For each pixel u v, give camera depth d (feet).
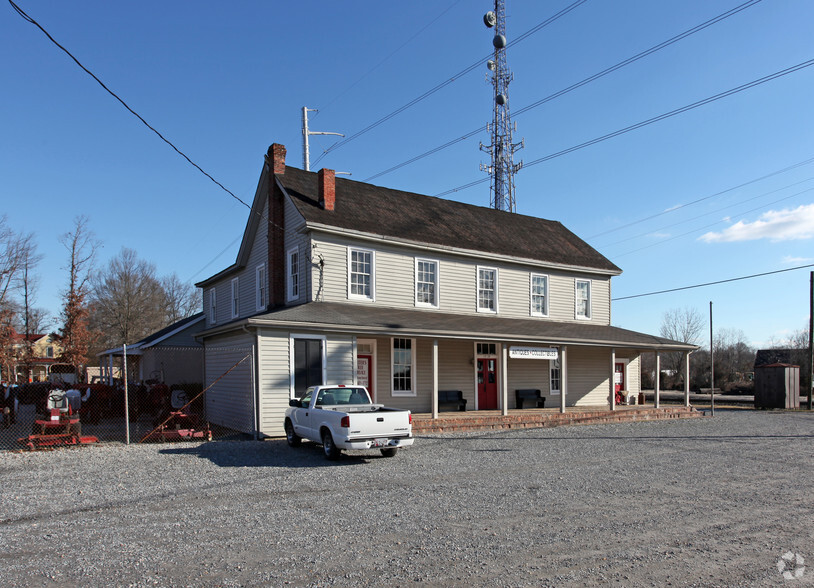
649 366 226.38
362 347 65.67
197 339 71.56
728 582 18.17
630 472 37.32
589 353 89.86
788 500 29.53
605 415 71.87
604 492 31.12
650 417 76.79
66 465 38.27
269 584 17.80
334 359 57.67
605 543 21.97
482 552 20.84
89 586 17.65
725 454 45.55
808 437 57.57
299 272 66.13
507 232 87.86
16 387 68.74
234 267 84.89
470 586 17.71
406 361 69.36
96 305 198.08
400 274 70.38
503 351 66.59
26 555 20.49
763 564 19.81
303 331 55.88
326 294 64.13
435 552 20.81
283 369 54.34
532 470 37.91
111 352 93.15
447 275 74.84
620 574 18.76
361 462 40.81
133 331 197.88
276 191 71.67
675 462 41.47
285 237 70.33
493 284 79.51
